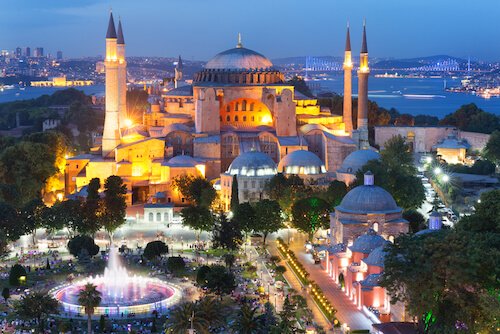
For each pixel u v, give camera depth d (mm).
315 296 193750
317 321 179875
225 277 194000
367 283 187250
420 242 152750
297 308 184000
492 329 145000
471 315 145500
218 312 168750
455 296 144750
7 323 178125
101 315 180000
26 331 173500
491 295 144125
